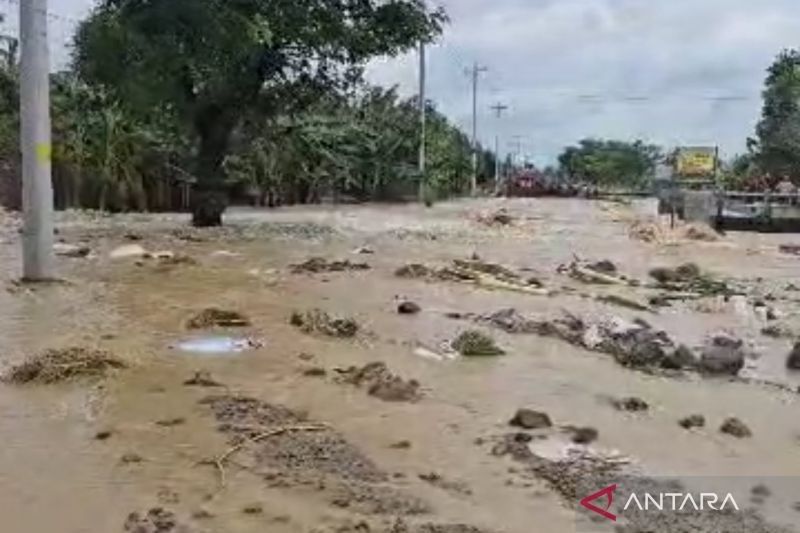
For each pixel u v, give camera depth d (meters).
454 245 25.53
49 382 8.62
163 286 15.59
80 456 6.64
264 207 46.56
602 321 12.60
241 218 36.28
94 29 26.16
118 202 38.72
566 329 11.87
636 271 20.06
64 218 33.31
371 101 55.19
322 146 49.25
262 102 30.19
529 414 7.73
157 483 6.12
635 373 9.76
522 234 31.05
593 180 122.56
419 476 6.37
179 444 6.93
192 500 5.84
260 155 44.25
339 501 5.86
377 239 27.00
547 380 9.29
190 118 29.44
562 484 6.28
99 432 7.18
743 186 48.50
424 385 8.93
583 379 9.38
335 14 28.73
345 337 11.22
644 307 14.62
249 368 9.44
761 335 12.45
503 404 8.32
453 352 10.49
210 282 16.23
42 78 15.54
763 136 61.06
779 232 36.22
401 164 56.28
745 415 8.26
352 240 26.36
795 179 56.47
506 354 10.48
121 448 6.82
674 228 32.06
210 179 30.16
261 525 5.46
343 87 31.05
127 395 8.26
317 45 28.73
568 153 135.50
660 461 6.88
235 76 28.55
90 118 37.78
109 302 13.68
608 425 7.78
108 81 27.44
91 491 5.97
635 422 7.90
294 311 12.93
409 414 7.89
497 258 21.95
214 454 6.71
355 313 13.05
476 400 8.42
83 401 8.06
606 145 131.25
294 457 6.68
